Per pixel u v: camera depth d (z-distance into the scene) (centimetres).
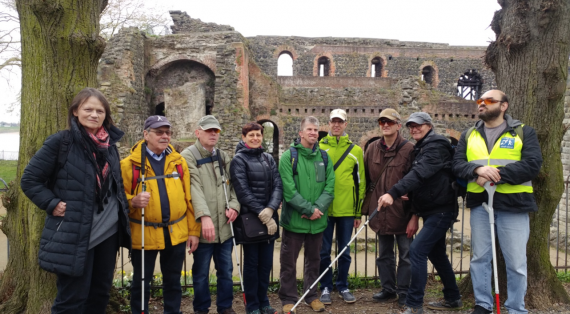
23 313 449
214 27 2377
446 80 2944
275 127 2283
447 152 478
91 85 455
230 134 1850
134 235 412
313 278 504
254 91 2130
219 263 471
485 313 448
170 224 420
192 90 1955
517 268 433
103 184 364
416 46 2984
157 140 418
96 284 380
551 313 491
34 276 429
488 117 445
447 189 470
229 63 1894
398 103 2191
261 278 487
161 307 521
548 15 478
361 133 2186
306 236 500
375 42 2944
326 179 504
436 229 470
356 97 2205
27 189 336
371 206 541
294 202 474
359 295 570
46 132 434
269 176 482
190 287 595
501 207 434
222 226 466
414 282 470
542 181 506
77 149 352
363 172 554
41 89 432
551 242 1084
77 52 437
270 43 2786
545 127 497
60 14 425
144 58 2016
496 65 548
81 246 341
